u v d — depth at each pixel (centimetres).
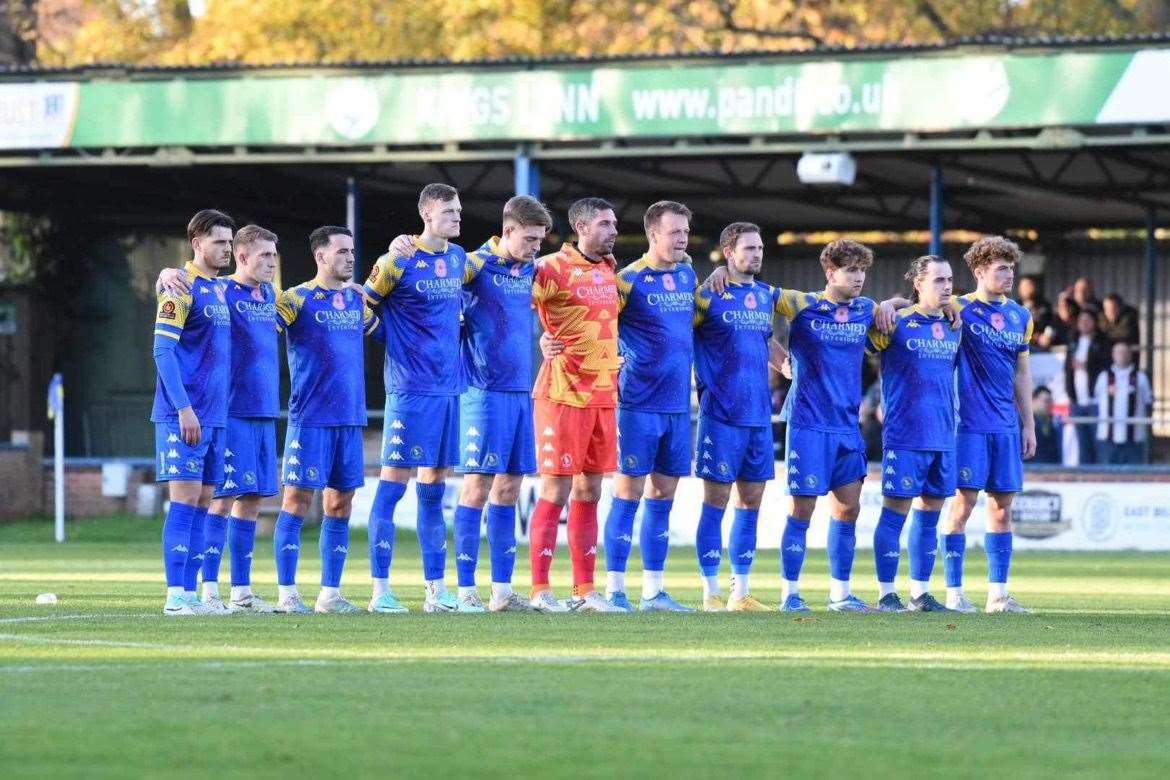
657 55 4988
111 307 6662
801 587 3356
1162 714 1482
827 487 2656
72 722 1377
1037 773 1208
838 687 1623
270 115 5225
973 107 4769
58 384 5247
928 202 6656
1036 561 4397
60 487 5253
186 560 2434
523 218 2520
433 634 2089
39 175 6012
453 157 5197
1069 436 5522
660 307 2569
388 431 2527
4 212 6450
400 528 5453
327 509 2548
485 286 2531
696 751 1277
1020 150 5419
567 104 5053
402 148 5247
